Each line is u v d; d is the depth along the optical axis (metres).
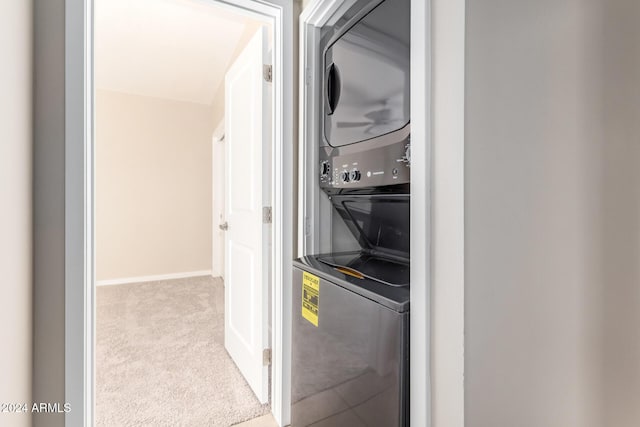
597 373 0.95
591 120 0.93
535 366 0.86
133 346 2.56
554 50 0.89
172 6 2.61
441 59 0.77
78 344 1.10
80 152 1.11
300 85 1.69
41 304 1.07
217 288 4.36
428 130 0.81
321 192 1.69
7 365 0.74
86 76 1.14
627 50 0.98
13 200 0.78
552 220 0.89
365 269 1.28
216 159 5.02
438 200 0.79
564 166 0.90
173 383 2.05
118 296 3.94
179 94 4.70
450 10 0.75
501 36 0.79
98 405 1.83
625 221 0.98
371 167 1.23
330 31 1.56
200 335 2.78
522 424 0.83
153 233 4.82
